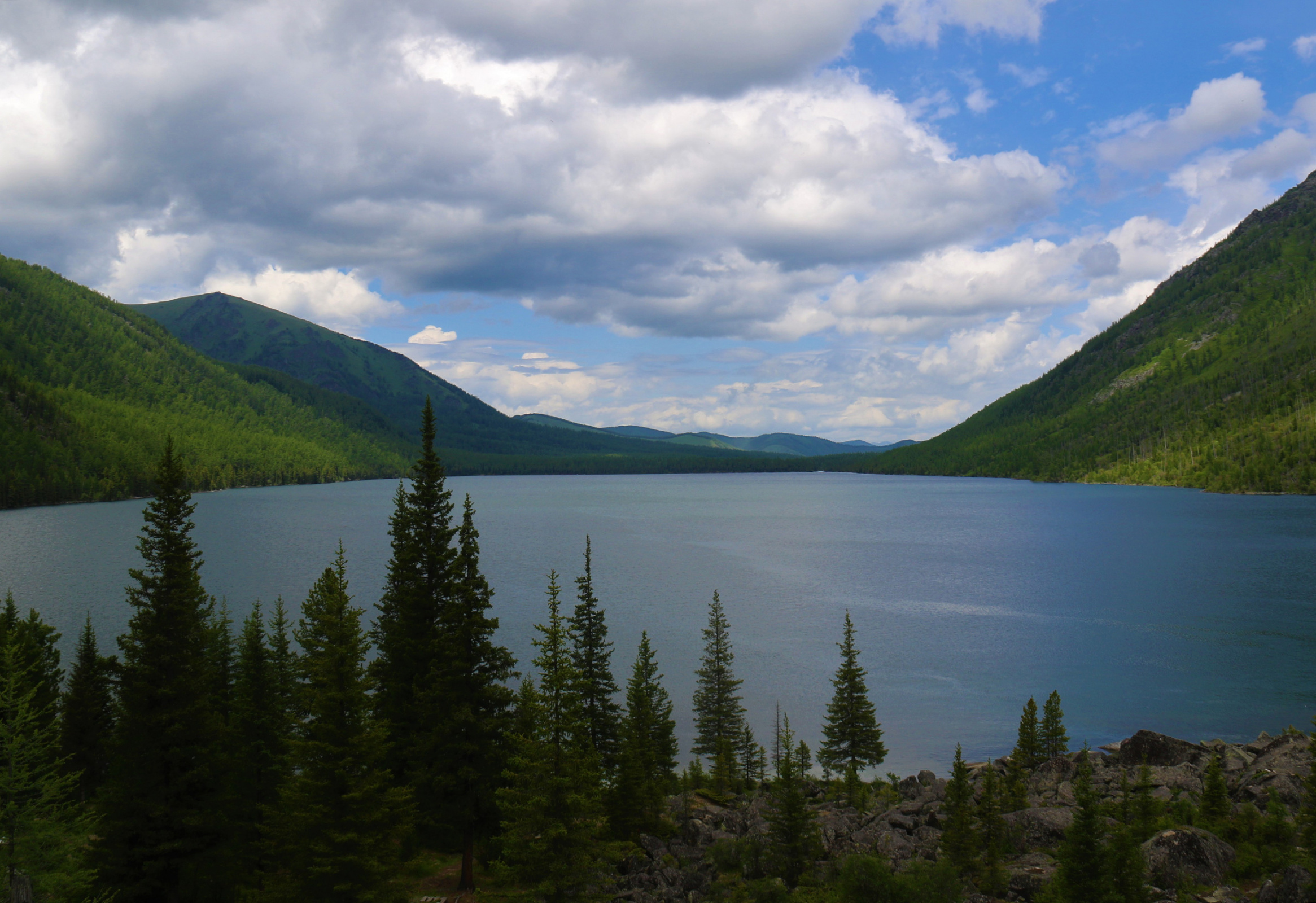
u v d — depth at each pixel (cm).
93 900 3189
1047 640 10625
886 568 17275
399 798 3241
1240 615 11875
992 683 8744
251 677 4572
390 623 5197
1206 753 5162
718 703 6862
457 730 3853
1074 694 8281
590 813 3134
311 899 3112
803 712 7888
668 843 4447
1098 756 5512
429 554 4709
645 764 5322
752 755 6469
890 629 11406
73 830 3048
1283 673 8906
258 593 13488
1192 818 3856
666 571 16975
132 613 11588
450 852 4425
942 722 7531
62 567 16012
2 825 2783
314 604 4847
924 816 4447
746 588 14888
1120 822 3741
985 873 3391
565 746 3200
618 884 3812
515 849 3067
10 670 3030
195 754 3828
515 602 13250
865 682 8806
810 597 13912
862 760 6444
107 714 5519
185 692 3859
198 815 3750
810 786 5691
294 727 4719
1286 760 4681
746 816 4762
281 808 3472
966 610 12688
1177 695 8188
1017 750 5144
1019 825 3931
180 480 3984
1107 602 13088
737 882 3669
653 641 10769
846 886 3216
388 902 3178
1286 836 3472
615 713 5903
